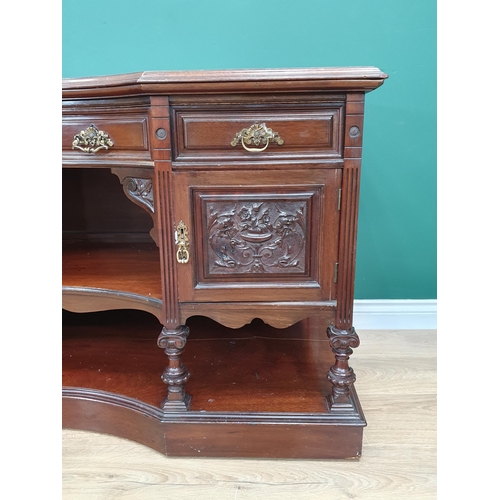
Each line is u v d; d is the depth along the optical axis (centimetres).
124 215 148
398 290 158
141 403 103
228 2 133
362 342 152
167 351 97
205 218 90
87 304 106
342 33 135
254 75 79
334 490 91
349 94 81
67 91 89
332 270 91
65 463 100
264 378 112
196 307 95
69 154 97
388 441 105
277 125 84
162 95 83
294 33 135
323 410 99
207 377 113
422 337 155
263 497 89
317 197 88
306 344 131
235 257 92
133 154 91
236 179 87
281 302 94
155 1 134
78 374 116
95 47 138
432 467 97
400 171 145
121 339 136
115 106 90
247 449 100
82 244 144
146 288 104
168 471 97
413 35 134
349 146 84
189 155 87
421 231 150
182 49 137
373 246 153
